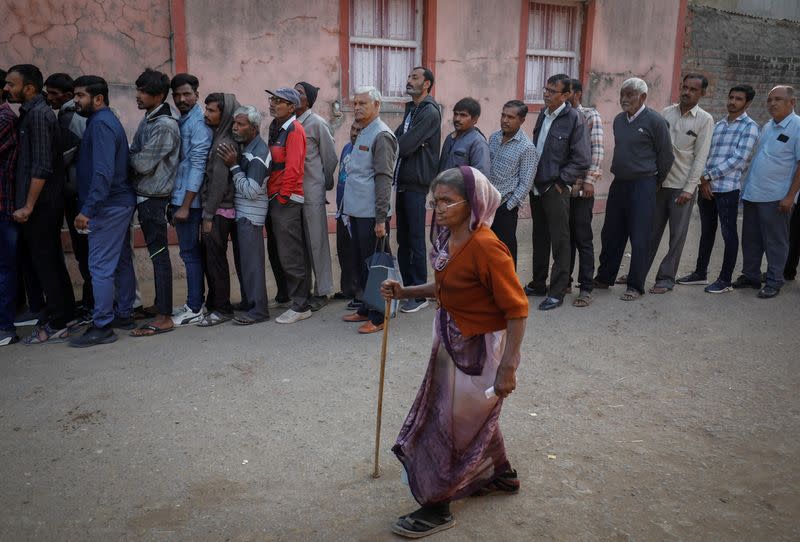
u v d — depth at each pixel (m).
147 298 6.28
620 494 3.11
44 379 4.30
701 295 6.36
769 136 6.09
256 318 5.42
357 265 5.54
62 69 6.39
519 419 3.84
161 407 3.94
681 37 10.33
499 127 9.09
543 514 2.95
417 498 2.77
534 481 3.21
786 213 6.08
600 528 2.86
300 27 7.51
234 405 3.98
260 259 5.32
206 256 5.39
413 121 5.36
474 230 2.54
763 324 5.55
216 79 7.15
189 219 5.19
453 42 8.50
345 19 7.76
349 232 5.56
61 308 5.05
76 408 3.92
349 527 2.85
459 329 2.66
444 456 2.71
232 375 4.40
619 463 3.38
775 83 11.45
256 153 5.06
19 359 4.63
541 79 9.48
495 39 8.78
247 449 3.48
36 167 4.60
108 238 4.81
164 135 4.87
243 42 7.21
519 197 5.62
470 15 8.54
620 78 9.94
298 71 7.60
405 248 5.78
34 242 4.86
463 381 2.66
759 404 4.08
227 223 5.22
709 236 6.61
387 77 8.34
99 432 3.64
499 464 2.94
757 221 6.31
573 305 6.00
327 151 5.54
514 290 2.51
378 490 3.13
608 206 6.30
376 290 4.84
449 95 8.63
